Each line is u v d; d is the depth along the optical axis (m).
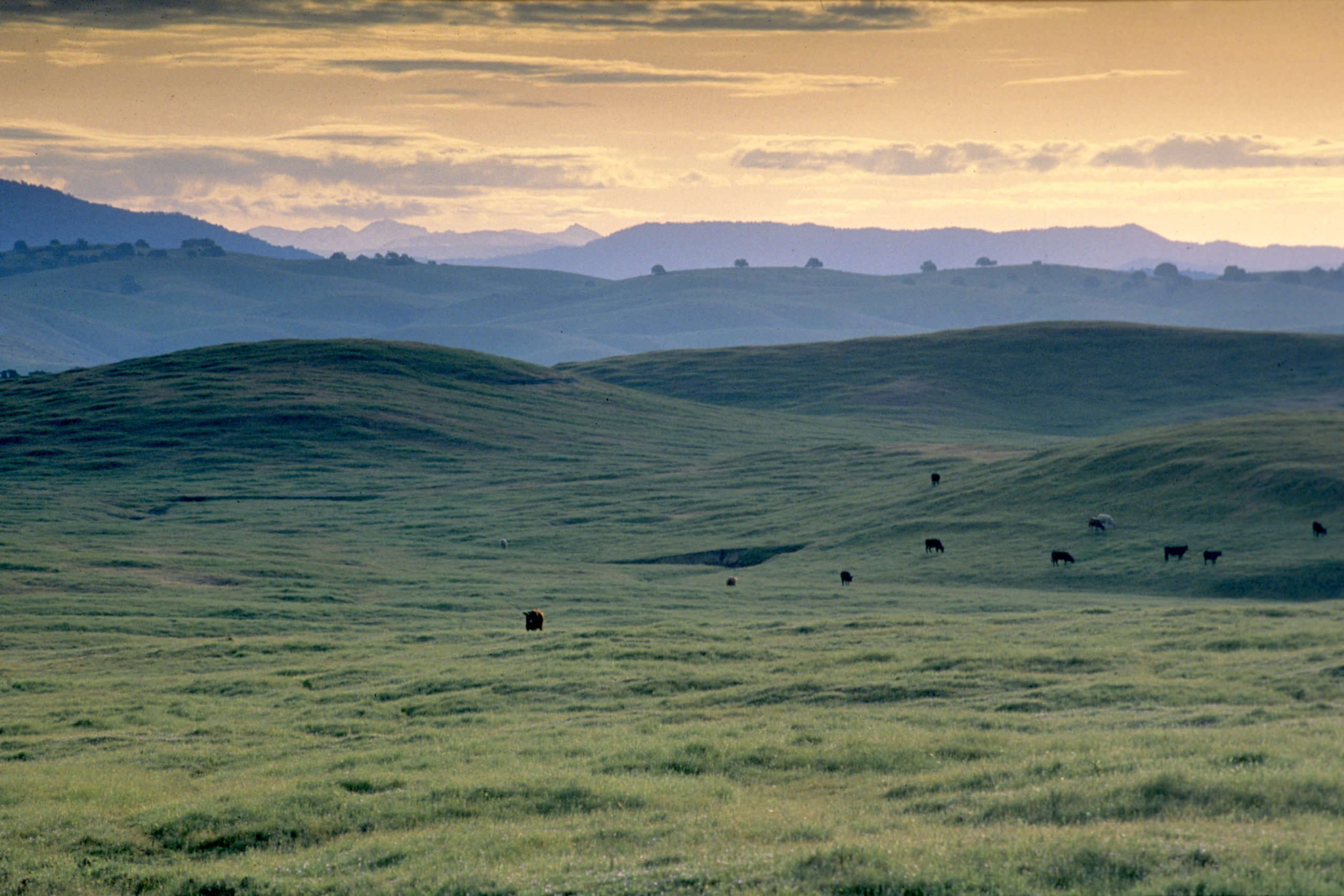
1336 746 35.56
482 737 50.38
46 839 36.59
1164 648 64.38
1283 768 32.28
